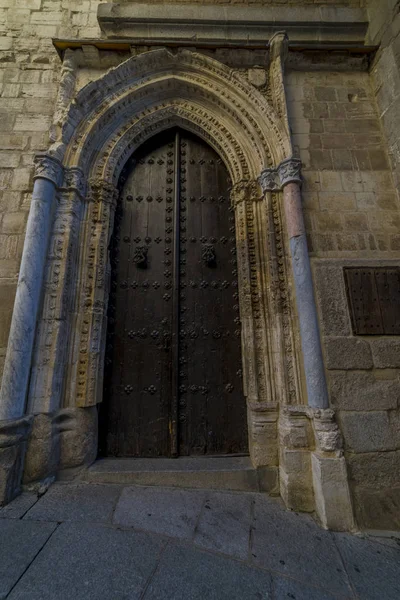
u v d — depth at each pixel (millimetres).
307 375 2564
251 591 1525
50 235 2975
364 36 3799
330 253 2979
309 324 2648
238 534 1979
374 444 2424
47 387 2604
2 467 2240
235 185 3418
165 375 3100
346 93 3654
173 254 3436
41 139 3422
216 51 3625
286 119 3312
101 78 3422
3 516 2025
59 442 2609
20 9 3936
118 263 3395
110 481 2549
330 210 3129
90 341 2855
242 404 3041
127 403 3008
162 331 3211
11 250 3061
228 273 3412
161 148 3900
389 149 3338
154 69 3648
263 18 3738
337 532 2094
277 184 3201
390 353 2646
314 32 3760
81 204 3225
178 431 2953
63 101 3352
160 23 3668
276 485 2529
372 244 3016
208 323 3252
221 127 3631
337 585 1608
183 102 3775
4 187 3238
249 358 2850
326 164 3309
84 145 3301
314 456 2350
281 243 3025
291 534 2021
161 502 2277
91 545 1775
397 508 2270
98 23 3873
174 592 1493
